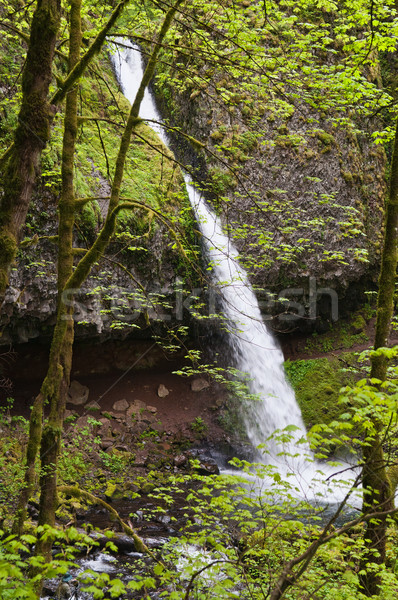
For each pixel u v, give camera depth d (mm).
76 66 4492
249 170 12750
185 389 13680
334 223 13797
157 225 11148
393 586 4293
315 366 13789
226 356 13836
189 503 8547
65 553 2641
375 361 4984
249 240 12484
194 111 13391
